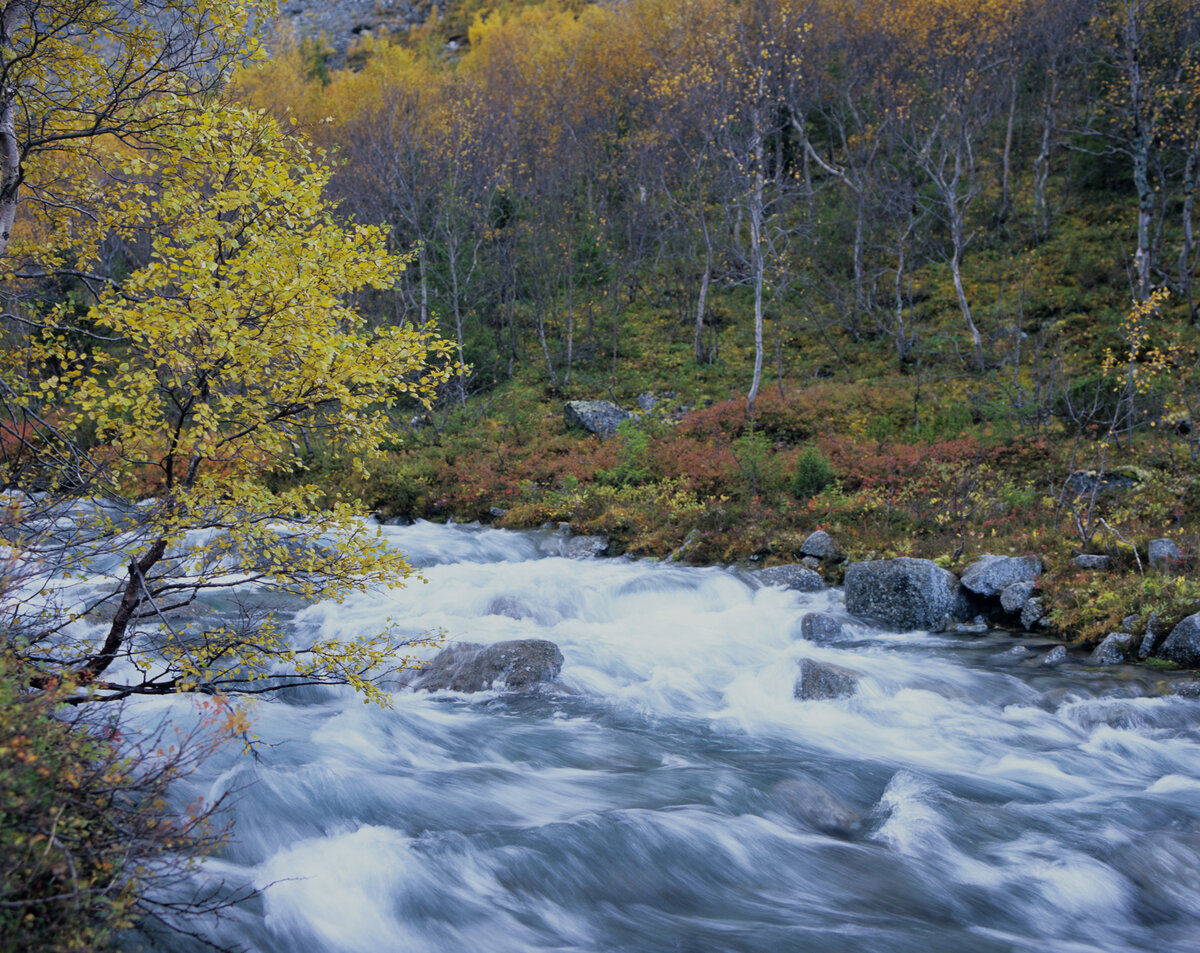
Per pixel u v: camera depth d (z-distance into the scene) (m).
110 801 3.91
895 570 12.86
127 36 6.07
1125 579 12.06
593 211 38.47
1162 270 28.50
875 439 22.45
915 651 11.51
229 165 5.59
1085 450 18.77
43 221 6.98
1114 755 8.12
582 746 8.20
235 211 5.93
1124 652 10.73
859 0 39.25
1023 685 9.87
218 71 6.23
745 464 20.03
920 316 31.31
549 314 36.84
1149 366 18.44
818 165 41.56
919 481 18.09
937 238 34.62
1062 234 32.69
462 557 17.80
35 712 3.81
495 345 34.38
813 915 5.44
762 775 7.44
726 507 18.56
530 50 48.84
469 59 57.91
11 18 6.01
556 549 18.86
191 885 4.94
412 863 5.56
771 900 5.63
